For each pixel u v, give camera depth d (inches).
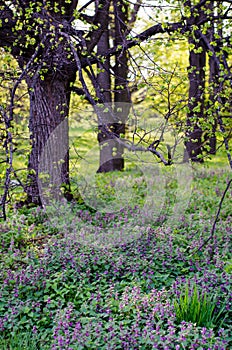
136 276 217.2
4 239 266.1
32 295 203.9
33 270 221.6
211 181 485.1
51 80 339.0
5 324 178.2
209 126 241.0
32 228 284.0
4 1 292.8
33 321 186.2
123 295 187.9
